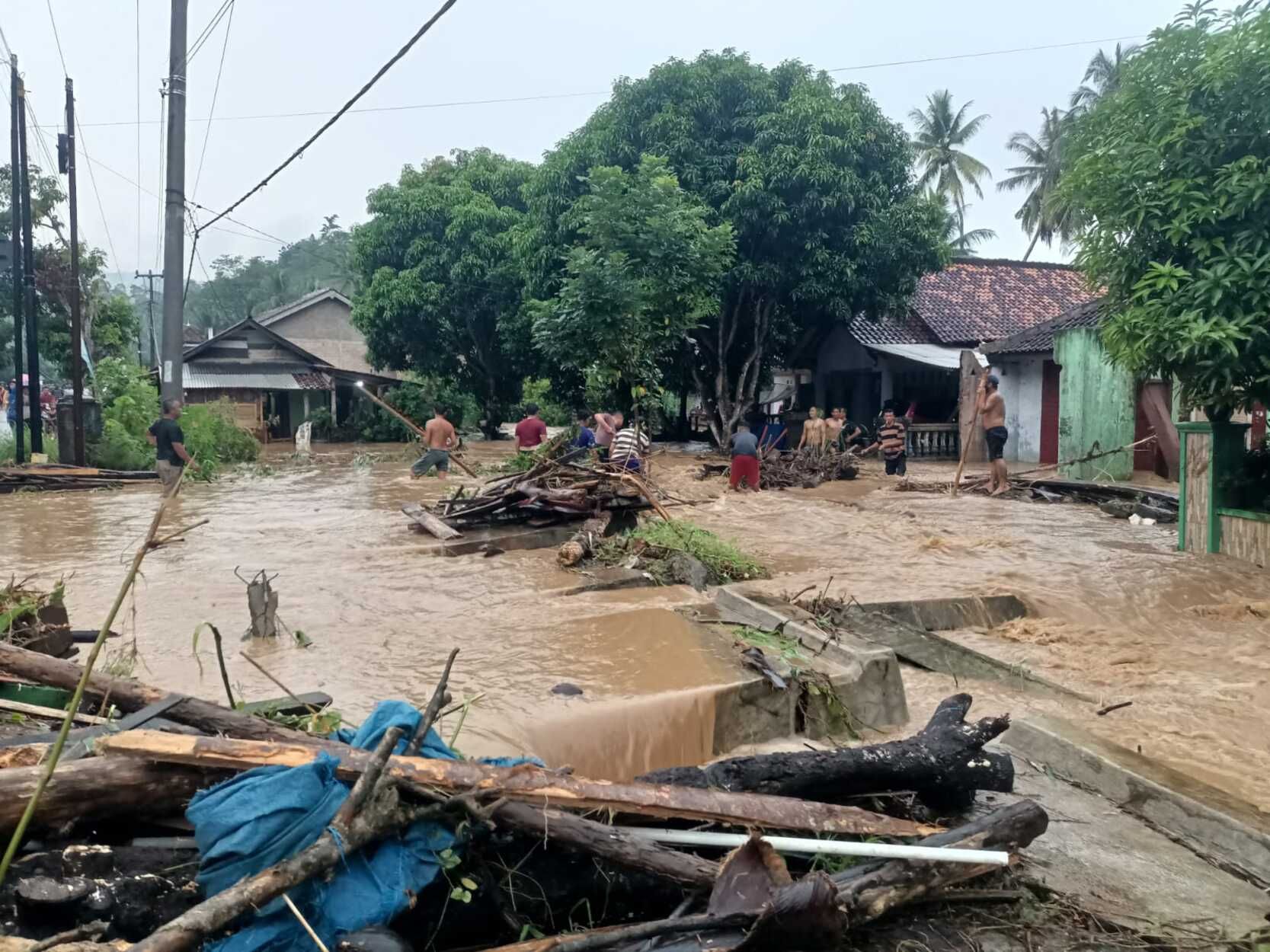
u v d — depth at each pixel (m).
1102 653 7.60
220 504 14.79
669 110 23.73
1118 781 4.92
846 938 3.40
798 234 24.08
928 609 8.31
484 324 33.53
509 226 31.36
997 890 3.78
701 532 10.27
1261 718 6.16
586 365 21.05
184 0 16.69
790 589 8.88
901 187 24.97
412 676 5.77
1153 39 10.48
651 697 5.23
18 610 5.54
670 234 20.73
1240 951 3.52
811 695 5.65
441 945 3.28
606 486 11.53
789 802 3.69
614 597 8.05
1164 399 19.02
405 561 9.71
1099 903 3.83
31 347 20.11
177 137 17.03
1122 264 10.71
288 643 6.61
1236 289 9.60
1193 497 11.34
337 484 18.17
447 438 19.31
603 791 3.44
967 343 28.80
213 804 3.09
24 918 2.88
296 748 3.40
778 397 34.84
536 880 3.40
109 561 9.89
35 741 3.65
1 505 14.84
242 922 2.90
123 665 5.91
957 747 4.37
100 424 21.42
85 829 3.29
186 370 36.84
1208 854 4.32
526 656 6.13
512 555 10.07
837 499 16.08
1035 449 24.19
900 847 3.48
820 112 23.14
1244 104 9.79
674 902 3.53
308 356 38.12
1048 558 10.77
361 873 3.08
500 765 3.68
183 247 17.44
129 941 2.93
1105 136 10.86
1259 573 10.08
